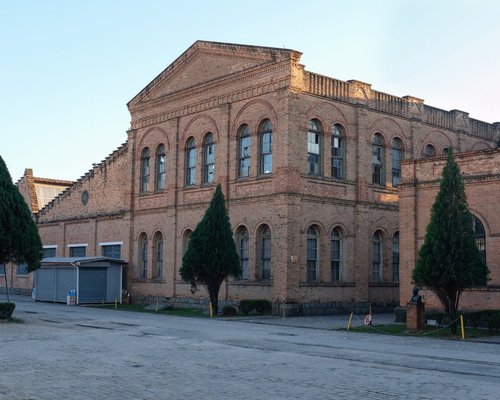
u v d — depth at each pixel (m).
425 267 24.91
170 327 26.77
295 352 18.89
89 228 48.78
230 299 36.34
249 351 18.95
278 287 33.28
